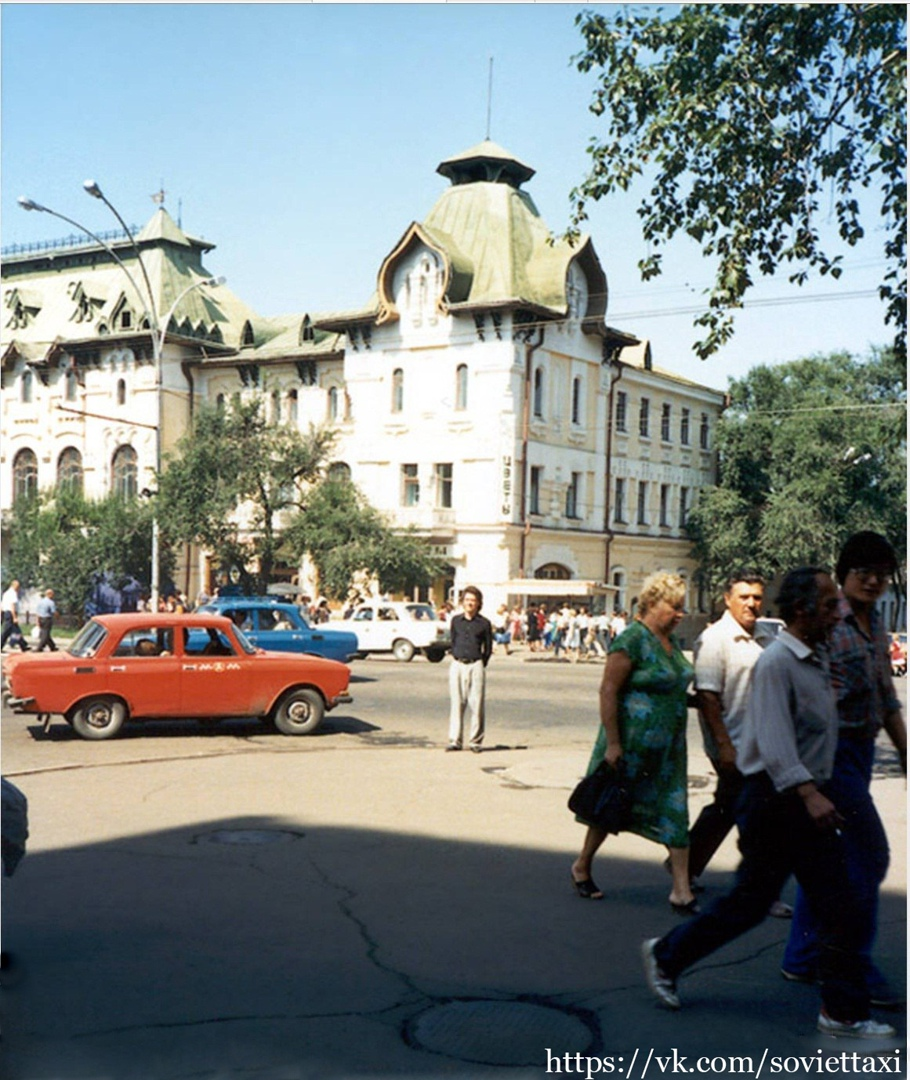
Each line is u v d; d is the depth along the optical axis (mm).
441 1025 5297
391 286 53562
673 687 7254
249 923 6793
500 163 55312
